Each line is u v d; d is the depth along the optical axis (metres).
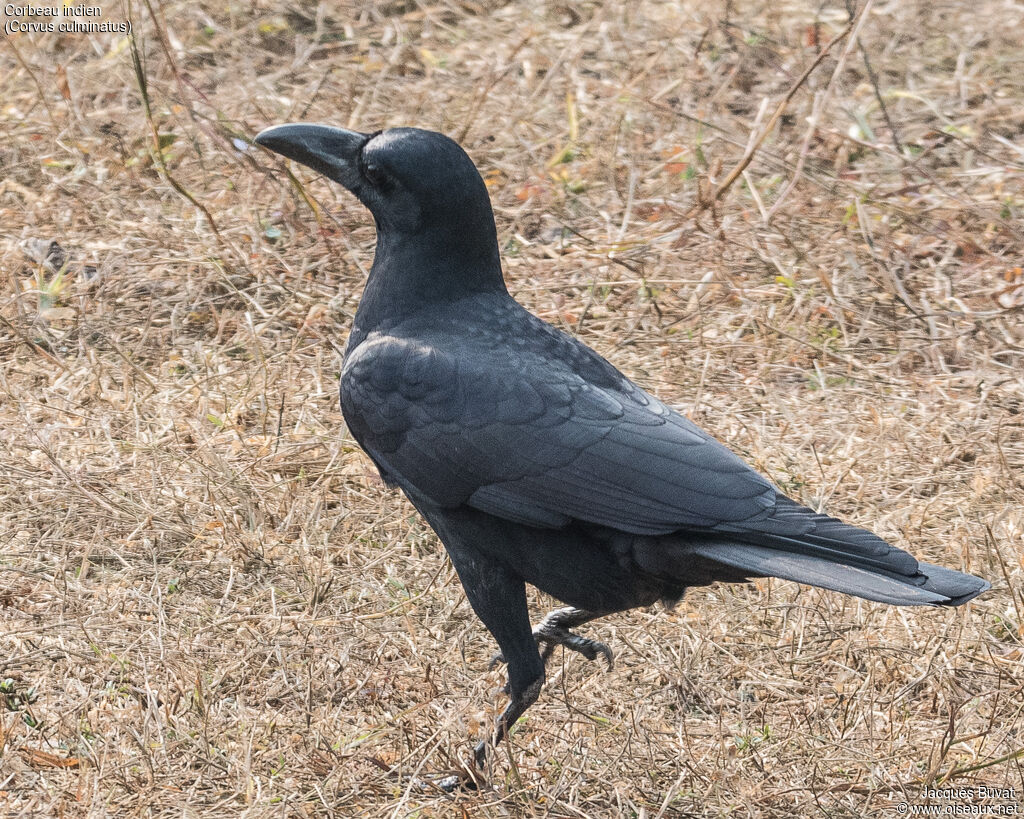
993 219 15.74
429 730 8.66
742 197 16.45
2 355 13.12
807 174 16.77
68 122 17.59
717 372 13.32
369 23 20.70
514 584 8.08
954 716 8.52
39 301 13.80
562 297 14.48
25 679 8.93
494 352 7.94
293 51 19.83
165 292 14.31
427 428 7.82
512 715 8.14
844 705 9.06
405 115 18.05
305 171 16.78
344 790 8.05
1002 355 13.72
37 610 9.65
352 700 8.98
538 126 18.09
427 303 8.22
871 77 17.48
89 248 15.02
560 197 16.42
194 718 8.52
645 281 14.59
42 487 11.02
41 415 12.12
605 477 7.50
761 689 9.30
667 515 7.36
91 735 8.37
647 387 12.99
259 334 13.62
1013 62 19.67
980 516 11.16
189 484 11.17
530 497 7.61
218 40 19.80
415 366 7.90
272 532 10.77
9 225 15.41
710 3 20.84
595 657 8.73
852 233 15.73
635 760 8.47
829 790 8.23
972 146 16.83
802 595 10.30
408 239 8.23
